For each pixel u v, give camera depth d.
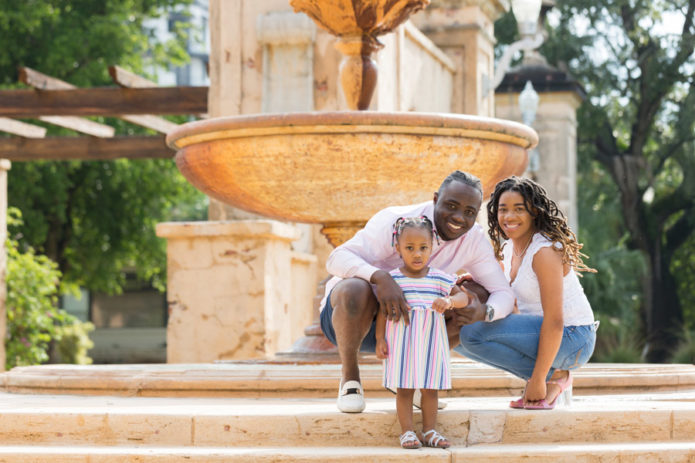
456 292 3.77
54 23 20.00
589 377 5.41
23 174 19.44
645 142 22.47
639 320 21.23
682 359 16.08
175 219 29.39
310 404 4.56
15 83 20.11
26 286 12.04
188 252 9.12
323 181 5.57
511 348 4.03
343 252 3.95
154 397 5.22
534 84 16.31
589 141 22.61
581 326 4.07
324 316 4.09
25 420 3.88
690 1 21.56
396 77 9.61
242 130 5.46
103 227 21.91
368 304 3.82
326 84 9.38
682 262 23.16
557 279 3.90
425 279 3.73
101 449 3.66
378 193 5.63
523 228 4.01
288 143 5.41
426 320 3.66
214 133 5.57
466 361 5.99
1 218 11.39
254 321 8.92
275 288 9.18
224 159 5.64
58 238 21.69
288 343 9.57
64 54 19.62
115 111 11.93
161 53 23.03
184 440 3.79
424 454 3.48
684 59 21.19
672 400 5.00
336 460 3.45
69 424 3.86
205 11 43.44
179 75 41.56
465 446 3.72
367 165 5.46
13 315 11.95
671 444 3.72
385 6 6.05
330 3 6.07
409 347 3.64
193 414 3.81
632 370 5.71
